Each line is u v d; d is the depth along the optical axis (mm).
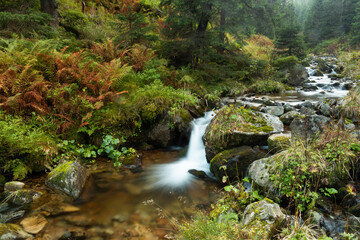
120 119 5586
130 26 8633
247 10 9336
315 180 3186
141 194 3848
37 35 6895
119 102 5863
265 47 18516
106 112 5551
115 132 5527
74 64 5586
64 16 10594
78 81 5668
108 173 4496
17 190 3451
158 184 4191
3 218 2910
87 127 5270
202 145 5586
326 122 4238
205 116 6723
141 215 3268
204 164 5105
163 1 9750
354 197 2932
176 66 10062
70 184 3592
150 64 7965
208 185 4180
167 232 2914
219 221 2816
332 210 2955
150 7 14133
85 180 3973
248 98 9227
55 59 5406
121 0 13773
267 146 4594
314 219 2752
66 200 3484
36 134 4344
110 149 4977
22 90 4695
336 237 2531
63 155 4551
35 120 4723
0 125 3963
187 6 8766
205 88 9055
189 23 9016
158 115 5895
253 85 11578
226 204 3273
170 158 5418
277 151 3977
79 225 2975
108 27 10938
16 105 4535
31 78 4809
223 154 4293
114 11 14180
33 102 4684
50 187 3719
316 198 2932
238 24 9484
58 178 3672
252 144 4641
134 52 7621
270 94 11227
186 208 3475
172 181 4316
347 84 12266
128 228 2969
